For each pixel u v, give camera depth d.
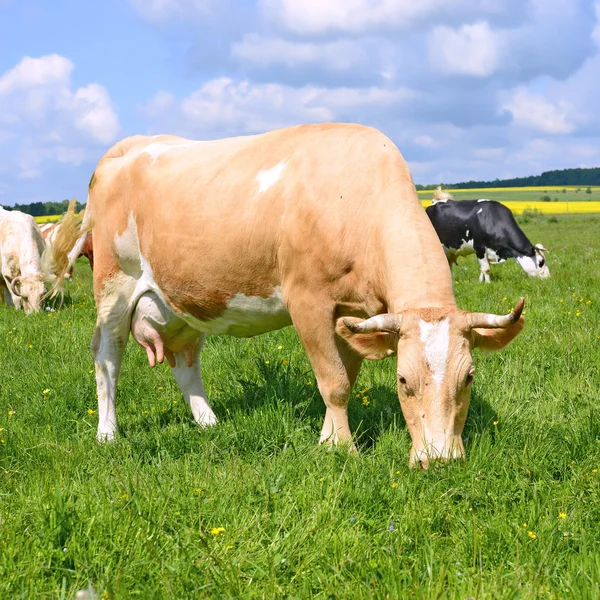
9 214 13.14
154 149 5.62
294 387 5.47
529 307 8.71
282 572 2.97
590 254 18.30
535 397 5.26
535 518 3.25
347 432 4.67
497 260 14.52
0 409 5.63
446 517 3.40
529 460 3.92
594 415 4.53
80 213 6.13
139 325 5.69
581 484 3.61
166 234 5.20
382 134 4.71
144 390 6.18
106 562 2.97
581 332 6.72
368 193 4.44
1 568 2.84
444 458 3.68
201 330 5.46
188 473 3.89
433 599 2.54
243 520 3.31
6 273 12.59
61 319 9.58
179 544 3.09
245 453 4.47
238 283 4.90
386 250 4.25
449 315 3.80
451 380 3.69
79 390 5.95
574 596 2.60
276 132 5.01
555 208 77.81
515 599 2.58
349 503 3.55
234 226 4.79
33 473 4.07
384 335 4.04
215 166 5.07
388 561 2.89
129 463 4.18
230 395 5.81
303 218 4.49
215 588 2.78
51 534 3.09
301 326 4.62
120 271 5.69
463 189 131.12
